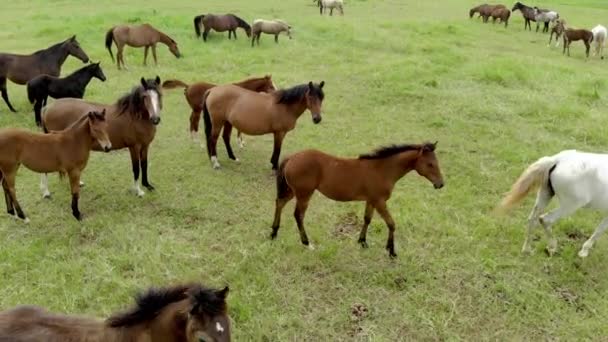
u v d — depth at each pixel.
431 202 7.26
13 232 6.35
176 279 5.57
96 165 8.17
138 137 7.09
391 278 5.70
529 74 12.73
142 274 5.63
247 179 7.88
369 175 5.67
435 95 11.12
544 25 22.09
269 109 7.68
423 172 5.65
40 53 10.70
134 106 6.93
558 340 4.97
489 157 8.66
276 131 7.84
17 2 22.75
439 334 5.01
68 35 15.70
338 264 5.91
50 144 6.25
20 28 16.73
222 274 5.68
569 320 5.20
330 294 5.47
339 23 18.06
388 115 10.31
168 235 6.35
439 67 12.99
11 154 6.14
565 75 13.11
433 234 6.50
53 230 6.40
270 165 8.41
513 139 9.30
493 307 5.35
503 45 18.45
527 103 10.80
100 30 16.33
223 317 2.89
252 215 6.87
